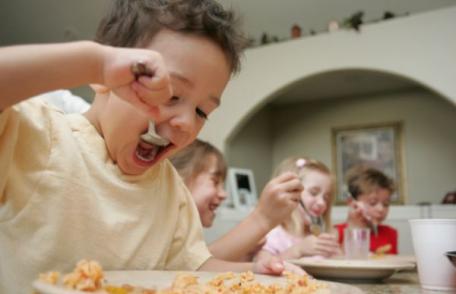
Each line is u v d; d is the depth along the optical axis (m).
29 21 3.54
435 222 0.64
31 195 0.57
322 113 3.89
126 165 0.67
